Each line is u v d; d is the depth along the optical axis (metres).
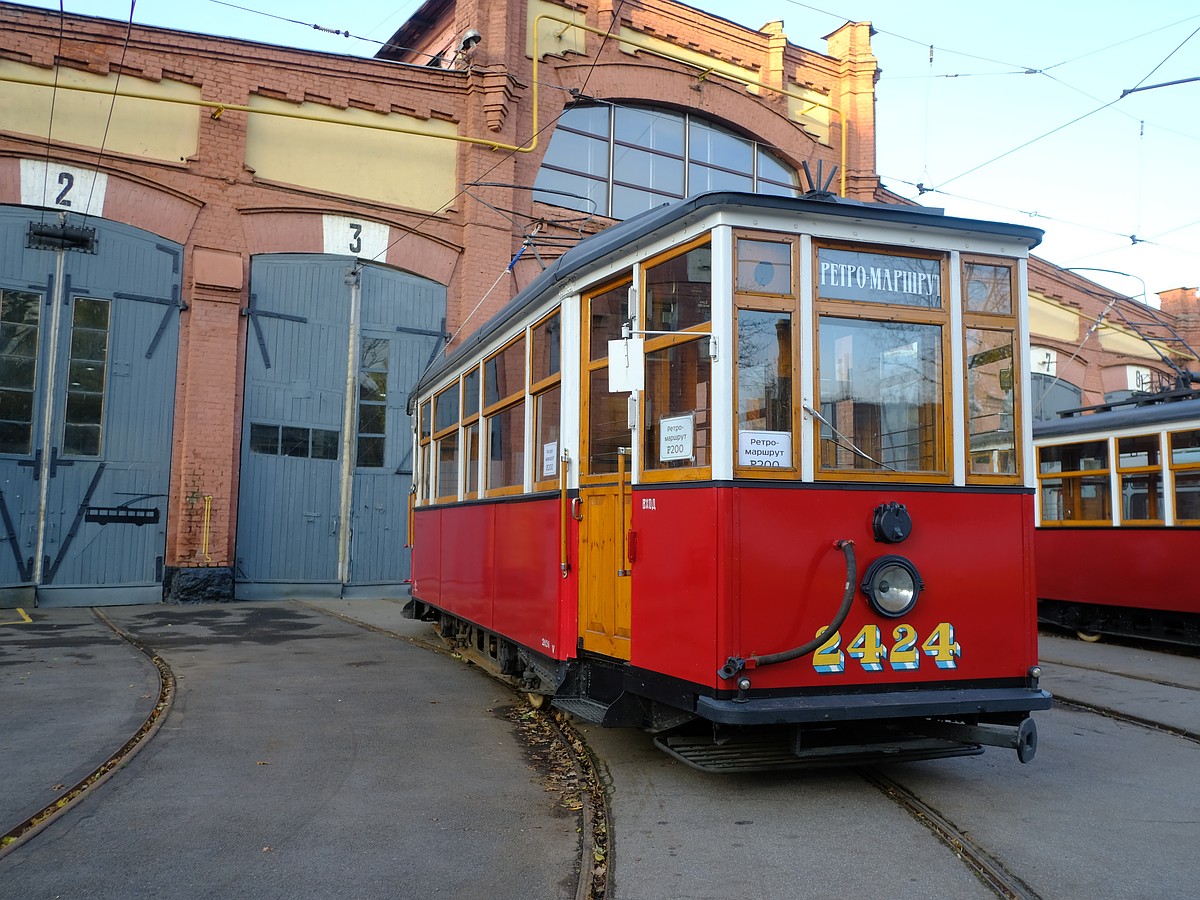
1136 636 12.22
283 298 14.96
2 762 5.71
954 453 5.31
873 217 5.25
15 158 13.05
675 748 5.41
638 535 5.55
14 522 13.11
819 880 4.06
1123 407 13.26
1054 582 13.38
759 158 19.88
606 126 17.91
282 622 12.30
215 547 14.13
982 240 5.50
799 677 4.91
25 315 13.18
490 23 16.34
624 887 3.99
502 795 5.32
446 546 10.07
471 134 16.22
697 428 5.14
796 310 5.11
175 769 5.67
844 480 5.09
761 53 19.73
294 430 15.04
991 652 5.27
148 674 8.44
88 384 13.55
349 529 15.40
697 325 5.18
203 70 14.31
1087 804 5.20
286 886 4.00
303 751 6.14
